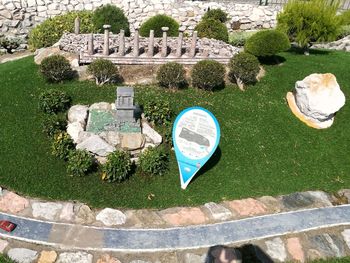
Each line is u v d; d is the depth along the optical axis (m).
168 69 15.13
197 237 10.47
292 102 15.76
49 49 17.59
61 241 9.95
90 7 22.19
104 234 10.29
